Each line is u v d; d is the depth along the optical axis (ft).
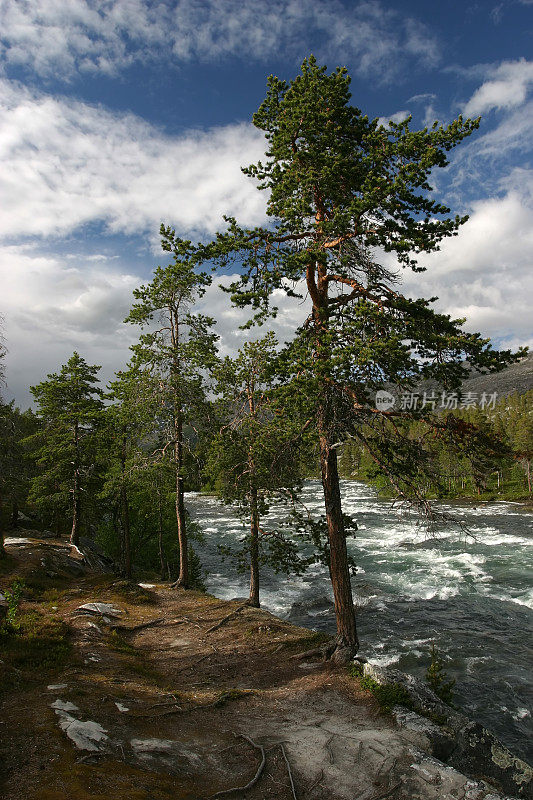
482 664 60.95
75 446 102.99
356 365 31.24
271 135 39.42
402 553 127.65
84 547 113.19
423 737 28.14
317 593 95.50
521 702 51.65
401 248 32.45
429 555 124.36
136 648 49.85
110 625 55.11
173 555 113.60
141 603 68.39
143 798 19.49
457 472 34.27
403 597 89.92
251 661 44.93
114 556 115.55
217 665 44.47
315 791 22.98
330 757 26.03
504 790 27.07
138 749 24.54
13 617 44.91
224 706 33.14
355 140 38.83
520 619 77.05
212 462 65.98
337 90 36.68
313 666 40.98
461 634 71.10
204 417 76.74
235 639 52.08
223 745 26.99
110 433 95.50
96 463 104.94
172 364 76.84
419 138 32.83
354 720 30.68
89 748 23.06
